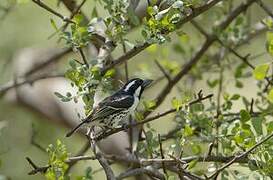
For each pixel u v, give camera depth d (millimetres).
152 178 9844
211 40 12828
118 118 10117
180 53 13852
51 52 16969
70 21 9727
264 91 11125
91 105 9172
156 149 10352
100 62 9820
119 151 13906
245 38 13094
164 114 9555
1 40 17047
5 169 15578
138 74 13930
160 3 9297
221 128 9906
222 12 13141
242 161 8969
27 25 17000
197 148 9727
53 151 9039
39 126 16484
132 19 9328
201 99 9523
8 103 16562
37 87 16156
